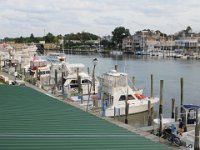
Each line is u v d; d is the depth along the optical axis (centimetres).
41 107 1409
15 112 1287
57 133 1010
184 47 16925
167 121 2969
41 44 13812
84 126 1136
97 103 3372
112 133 1060
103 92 3681
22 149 823
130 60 12669
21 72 5528
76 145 891
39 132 1009
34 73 5322
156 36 18262
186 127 2769
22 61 6169
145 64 10881
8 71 5522
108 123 1212
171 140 2278
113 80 3547
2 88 1900
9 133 977
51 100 1596
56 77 4522
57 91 4009
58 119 1214
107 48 18275
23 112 1293
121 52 16312
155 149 904
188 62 12206
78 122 1190
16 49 8125
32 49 7644
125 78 3588
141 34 17675
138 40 17475
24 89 1898
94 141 945
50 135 979
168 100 4738
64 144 893
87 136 999
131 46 17675
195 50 16275
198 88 5859
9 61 6359
